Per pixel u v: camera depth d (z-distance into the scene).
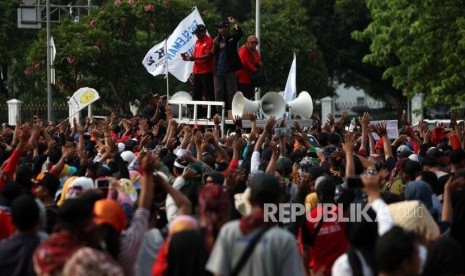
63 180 20.64
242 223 13.07
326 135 27.78
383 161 22.44
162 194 17.53
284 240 12.94
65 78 56.47
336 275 13.53
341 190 18.28
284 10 90.62
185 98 36.94
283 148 20.34
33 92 77.69
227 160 22.80
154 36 63.03
